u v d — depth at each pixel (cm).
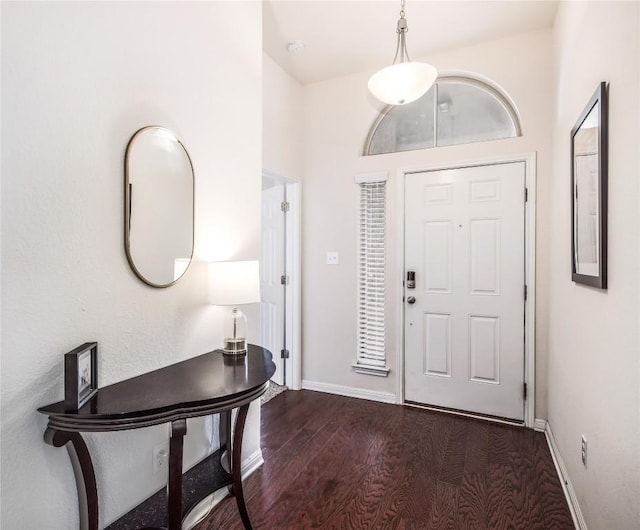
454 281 286
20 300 108
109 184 133
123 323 139
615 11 127
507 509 175
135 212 142
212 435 185
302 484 195
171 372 149
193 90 170
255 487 193
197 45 172
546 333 258
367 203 316
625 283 118
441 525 165
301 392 332
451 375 288
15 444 108
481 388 279
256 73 212
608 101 134
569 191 197
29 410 111
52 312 116
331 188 328
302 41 270
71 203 121
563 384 206
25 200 109
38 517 113
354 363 320
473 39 268
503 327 271
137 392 127
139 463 149
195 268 172
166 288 158
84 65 125
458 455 224
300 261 338
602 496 136
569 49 200
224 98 189
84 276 125
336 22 249
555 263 235
